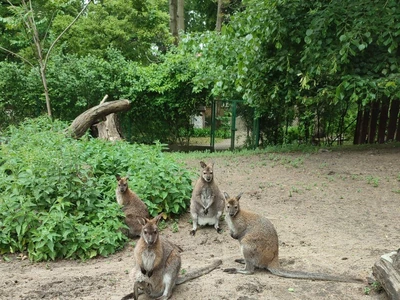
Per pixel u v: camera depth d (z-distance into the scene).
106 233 4.82
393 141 9.97
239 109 12.11
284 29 8.01
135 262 3.73
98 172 5.97
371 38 7.14
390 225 5.32
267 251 4.11
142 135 12.62
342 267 4.24
